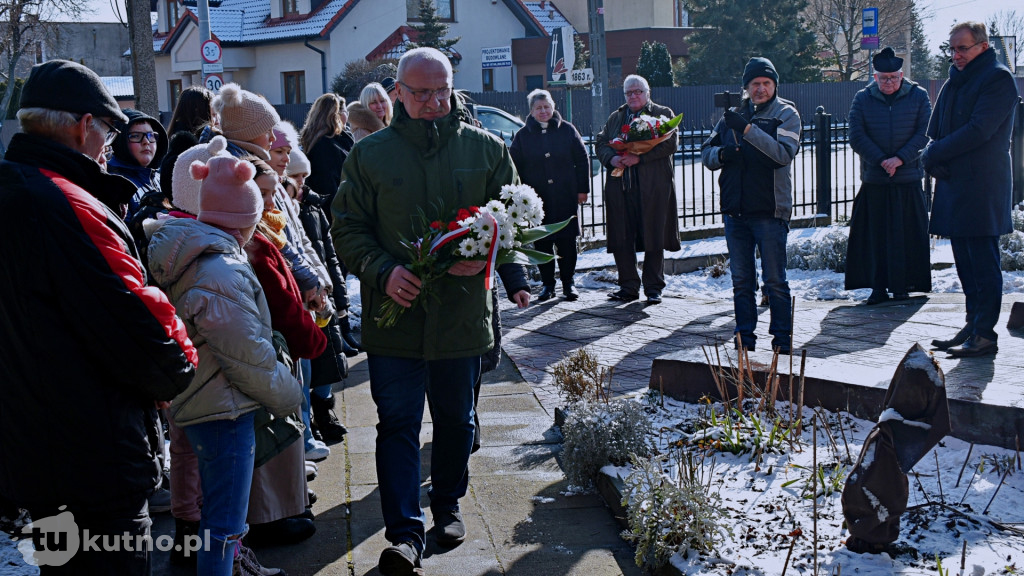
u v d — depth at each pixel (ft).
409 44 119.85
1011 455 14.17
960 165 19.63
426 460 16.99
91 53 186.29
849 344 22.41
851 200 41.45
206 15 52.90
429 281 12.45
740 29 137.39
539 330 26.63
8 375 8.68
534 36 141.49
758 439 15.21
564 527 13.97
